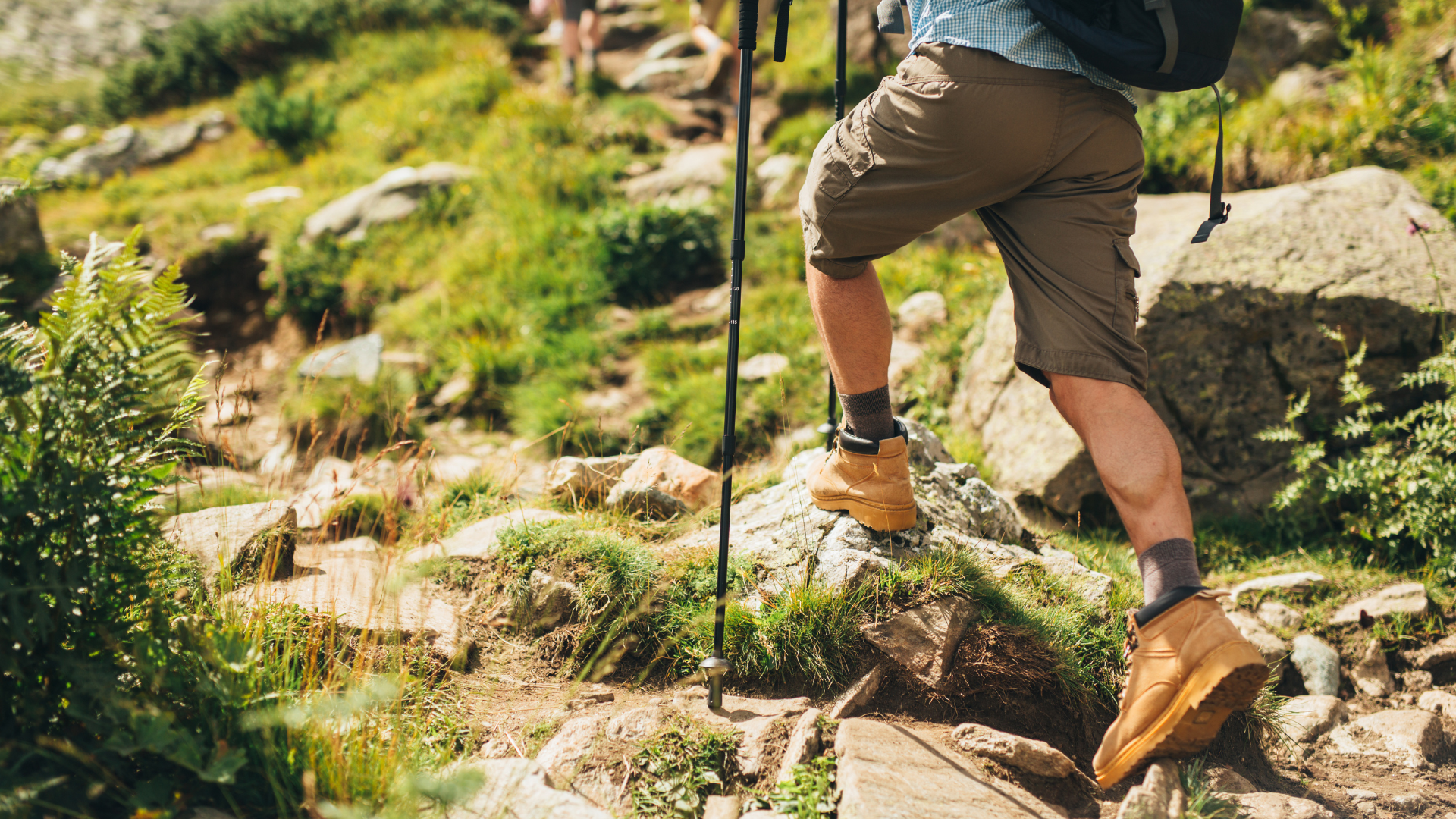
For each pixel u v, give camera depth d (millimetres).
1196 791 1762
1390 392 3584
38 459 1540
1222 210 1931
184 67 10859
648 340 5684
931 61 1738
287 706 1638
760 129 7855
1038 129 1689
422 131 8695
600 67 10016
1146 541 1669
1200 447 3740
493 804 1602
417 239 6984
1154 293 3701
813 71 8242
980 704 2064
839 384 2193
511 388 5406
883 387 2180
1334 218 3879
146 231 7438
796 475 2838
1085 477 3684
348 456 4918
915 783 1692
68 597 1510
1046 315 1748
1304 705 2424
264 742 1589
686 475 3062
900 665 2092
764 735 1897
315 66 10656
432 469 3715
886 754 1781
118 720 1481
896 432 2246
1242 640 1547
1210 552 3457
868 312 2041
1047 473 3729
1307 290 3576
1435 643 2775
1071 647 2117
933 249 5844
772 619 2164
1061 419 3797
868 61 8164
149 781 1498
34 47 12445
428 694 2033
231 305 7000
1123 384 1718
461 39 10688
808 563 2320
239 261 7176
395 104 9219
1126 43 1634
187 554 2096
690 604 2281
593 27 9312
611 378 5414
